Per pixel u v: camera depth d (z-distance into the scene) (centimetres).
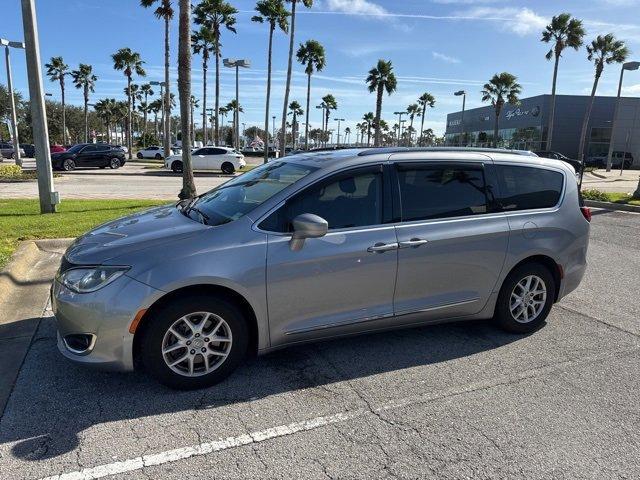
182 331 343
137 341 337
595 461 282
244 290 344
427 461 280
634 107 5259
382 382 368
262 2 3409
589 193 1554
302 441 296
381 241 382
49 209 977
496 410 334
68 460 273
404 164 407
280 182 394
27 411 320
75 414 318
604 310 535
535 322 464
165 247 337
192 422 312
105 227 403
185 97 1268
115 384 355
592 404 343
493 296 440
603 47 3725
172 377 341
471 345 437
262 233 354
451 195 420
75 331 328
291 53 3225
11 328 446
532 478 267
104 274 327
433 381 372
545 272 459
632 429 314
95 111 8944
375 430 308
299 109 7500
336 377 374
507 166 450
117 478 260
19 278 571
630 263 745
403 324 409
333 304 375
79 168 2970
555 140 5325
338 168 385
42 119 954
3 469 264
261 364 391
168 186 1938
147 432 301
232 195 418
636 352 429
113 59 5053
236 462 276
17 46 2391
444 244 405
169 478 262
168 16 3028
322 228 343
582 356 420
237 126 4203
